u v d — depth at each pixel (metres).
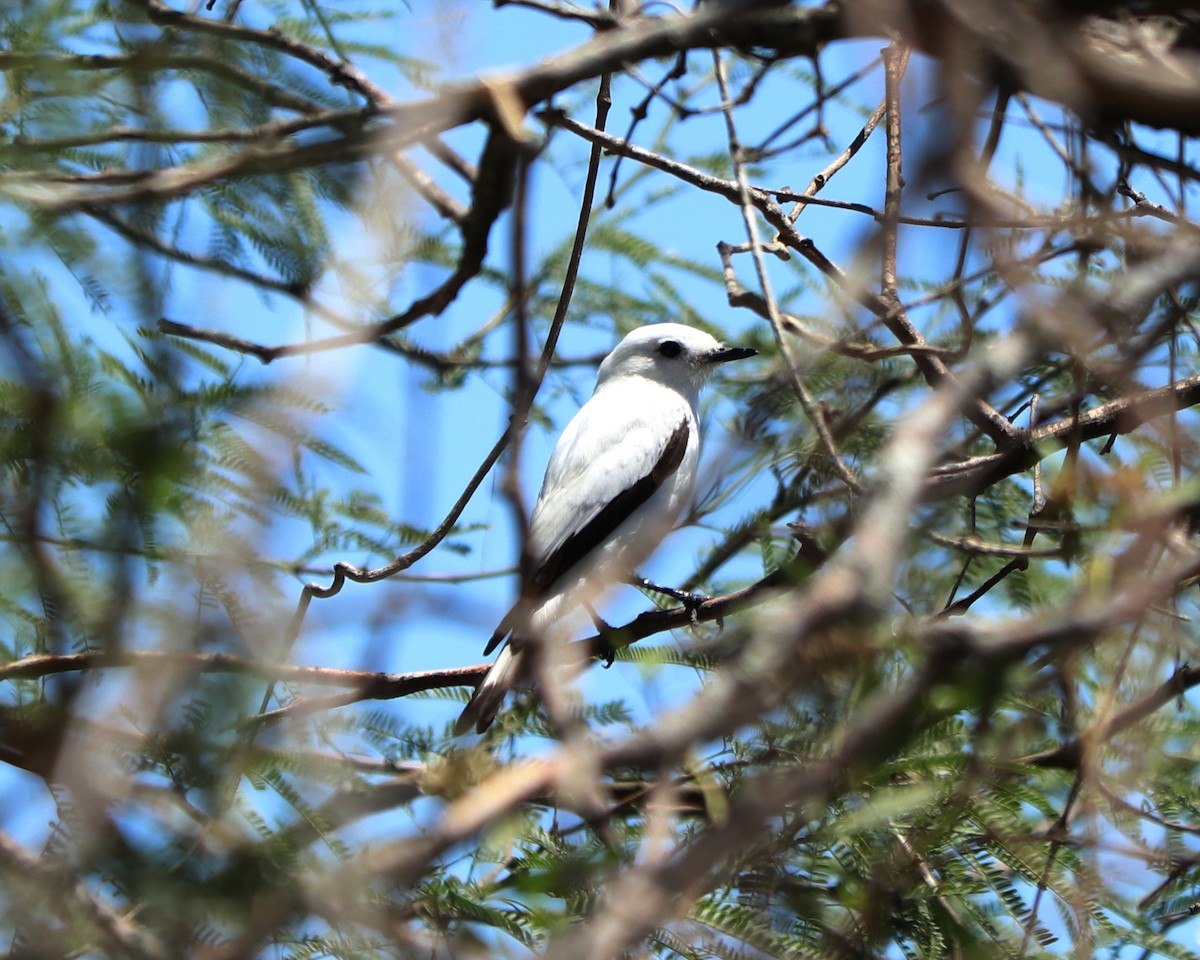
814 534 5.79
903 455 4.03
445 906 6.53
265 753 4.61
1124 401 8.56
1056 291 5.96
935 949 7.46
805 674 3.55
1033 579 8.82
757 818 3.50
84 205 5.53
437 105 6.09
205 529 4.85
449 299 6.80
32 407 4.84
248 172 5.85
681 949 6.50
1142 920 7.81
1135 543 5.36
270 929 3.67
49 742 4.32
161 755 4.33
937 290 8.15
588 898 6.32
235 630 4.59
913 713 3.79
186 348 6.45
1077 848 7.82
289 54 7.05
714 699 3.51
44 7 6.62
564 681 6.40
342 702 6.56
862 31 5.50
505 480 4.56
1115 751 7.85
